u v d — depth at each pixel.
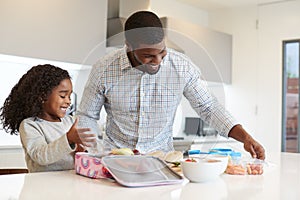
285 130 4.04
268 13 4.09
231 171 1.19
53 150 1.16
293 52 4.00
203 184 1.01
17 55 2.52
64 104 1.40
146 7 3.38
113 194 0.85
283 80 4.02
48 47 2.67
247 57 4.21
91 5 2.92
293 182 1.07
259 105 4.11
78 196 0.82
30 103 1.38
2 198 0.78
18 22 2.52
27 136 1.27
